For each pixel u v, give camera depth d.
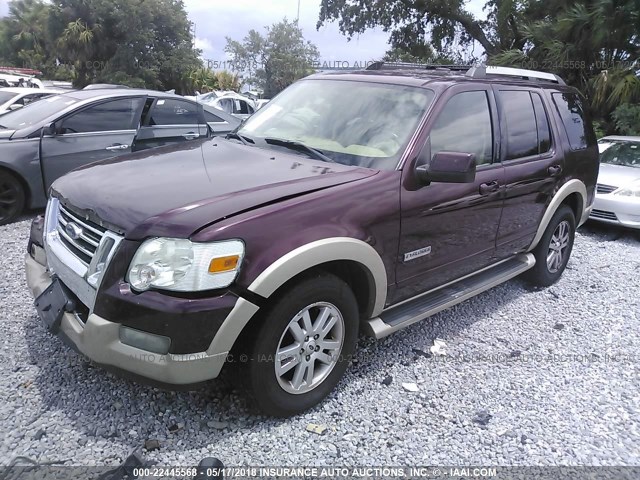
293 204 2.76
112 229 2.60
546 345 4.04
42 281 3.10
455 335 4.11
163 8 32.53
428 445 2.82
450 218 3.59
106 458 2.55
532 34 15.59
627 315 4.68
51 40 33.28
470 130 3.85
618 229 8.18
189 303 2.43
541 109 4.75
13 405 2.86
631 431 3.06
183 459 2.58
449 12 20.92
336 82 4.10
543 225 4.76
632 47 13.78
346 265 3.04
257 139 3.82
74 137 6.50
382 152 3.37
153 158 3.43
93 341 2.54
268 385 2.76
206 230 2.47
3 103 11.64
